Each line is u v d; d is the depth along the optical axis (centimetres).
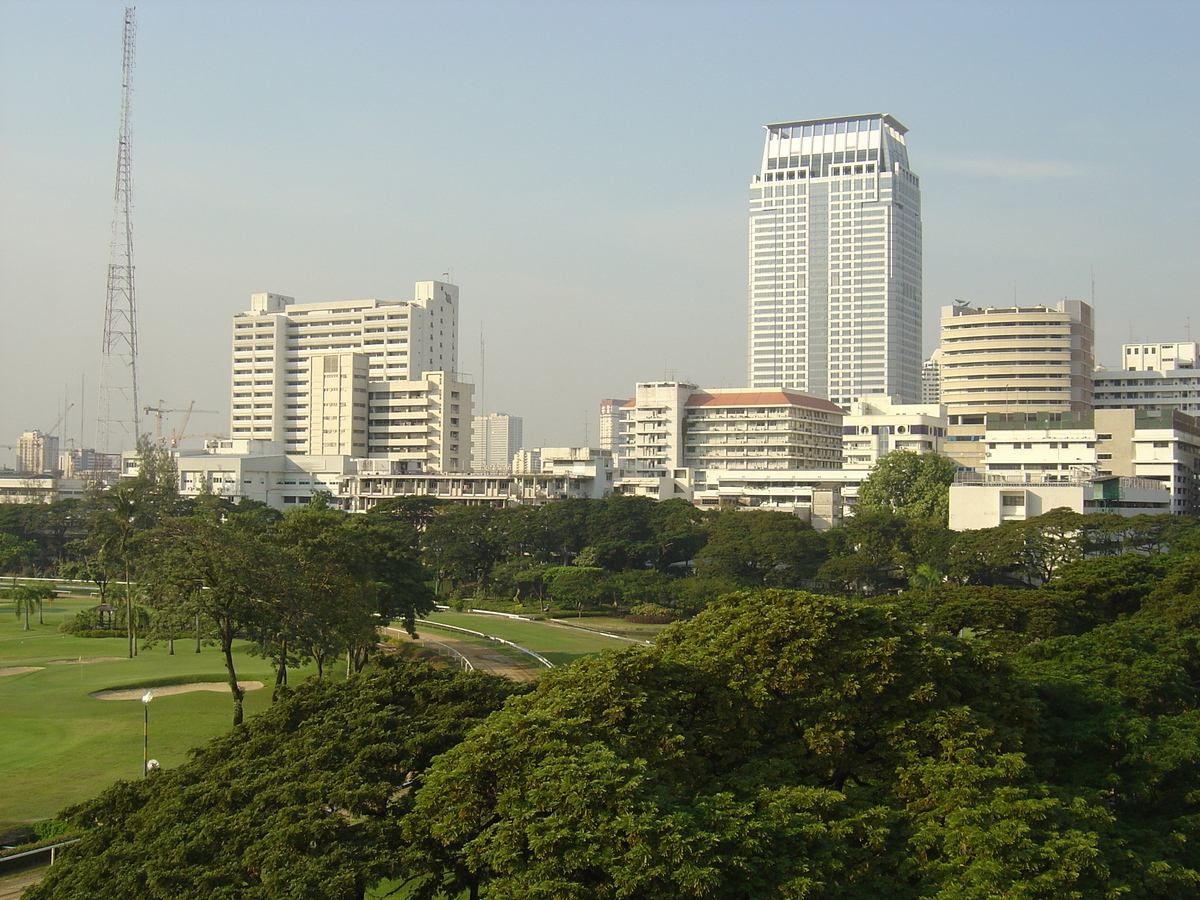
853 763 4909
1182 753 5238
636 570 16875
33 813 6512
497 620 15412
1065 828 4291
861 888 4138
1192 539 13662
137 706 9444
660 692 4975
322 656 9362
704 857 3862
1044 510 16812
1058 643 7038
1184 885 4325
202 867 4225
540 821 4028
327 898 4019
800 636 5191
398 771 5028
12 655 12344
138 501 14350
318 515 10325
